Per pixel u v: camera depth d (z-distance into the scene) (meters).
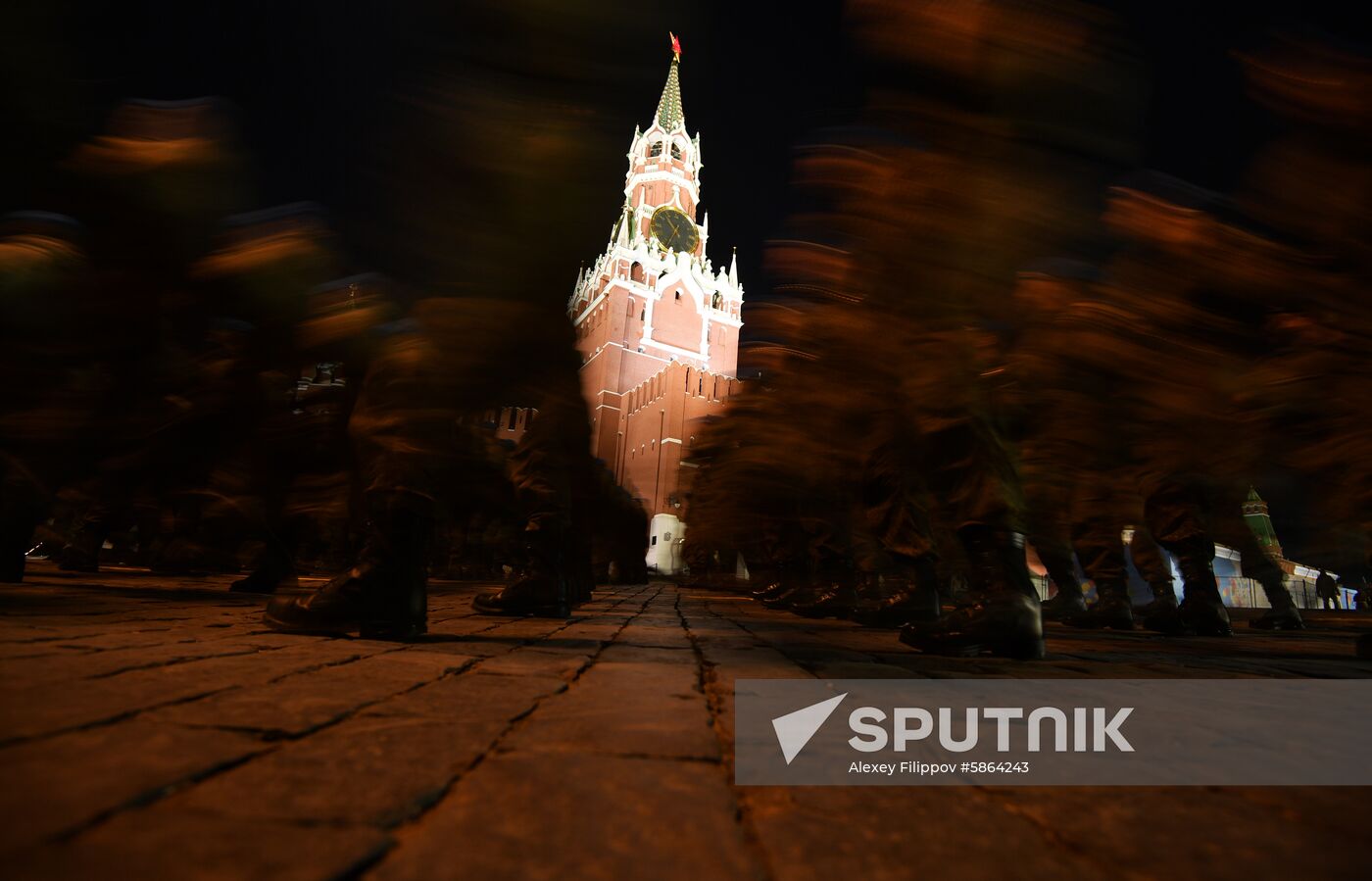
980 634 3.56
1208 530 6.54
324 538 12.47
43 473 5.00
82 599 4.77
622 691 2.18
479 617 4.91
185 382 5.28
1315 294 4.33
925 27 3.54
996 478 3.73
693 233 87.94
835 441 6.76
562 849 0.93
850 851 0.97
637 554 21.12
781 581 9.13
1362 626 10.79
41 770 1.13
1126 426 6.16
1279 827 1.13
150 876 0.78
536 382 4.16
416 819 1.02
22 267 3.86
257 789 1.11
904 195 3.87
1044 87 3.51
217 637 3.00
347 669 2.35
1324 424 4.83
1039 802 1.24
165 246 4.21
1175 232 4.52
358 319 4.73
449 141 3.23
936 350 3.91
